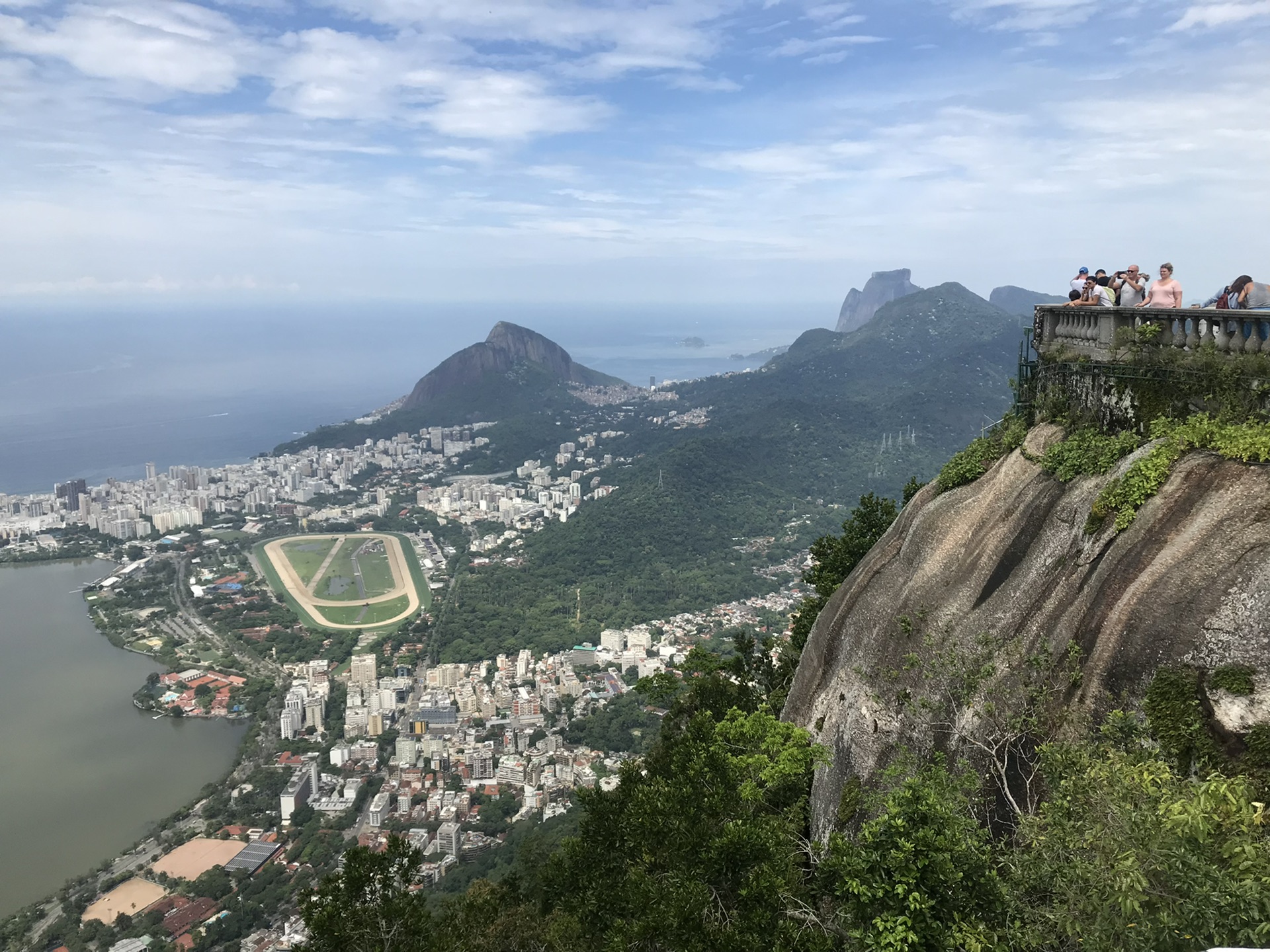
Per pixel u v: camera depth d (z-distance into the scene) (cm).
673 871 1559
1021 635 1334
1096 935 877
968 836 1138
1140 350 1417
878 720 1560
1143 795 939
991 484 1662
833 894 1390
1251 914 761
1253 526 1061
